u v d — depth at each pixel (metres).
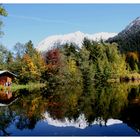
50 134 18.72
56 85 73.62
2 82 64.12
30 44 82.12
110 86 64.94
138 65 117.19
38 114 26.16
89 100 35.28
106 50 98.19
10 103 34.72
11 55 78.19
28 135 18.61
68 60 85.50
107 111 26.55
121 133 18.56
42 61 78.44
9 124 22.00
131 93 43.66
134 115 24.36
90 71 84.38
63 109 28.64
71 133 18.86
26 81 72.00
